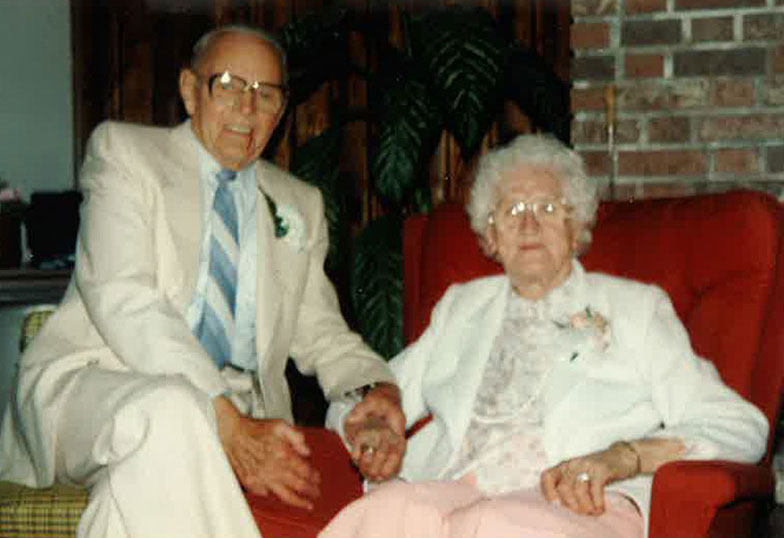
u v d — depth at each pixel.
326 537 2.08
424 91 3.55
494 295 2.50
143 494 2.09
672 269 2.55
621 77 3.60
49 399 2.40
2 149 4.30
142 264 2.47
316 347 2.75
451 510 2.06
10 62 4.30
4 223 3.97
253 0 4.24
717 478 1.92
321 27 3.72
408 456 2.44
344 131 4.18
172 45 4.29
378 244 3.47
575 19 3.63
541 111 3.60
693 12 3.54
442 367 2.49
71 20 4.32
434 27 3.48
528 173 2.38
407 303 2.87
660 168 3.58
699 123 3.54
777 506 3.44
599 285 2.42
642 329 2.32
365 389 2.55
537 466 2.24
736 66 3.51
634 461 2.05
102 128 2.63
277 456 2.22
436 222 2.83
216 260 2.62
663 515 1.95
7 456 2.55
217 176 2.66
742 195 2.49
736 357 2.38
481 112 3.43
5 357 3.94
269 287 2.66
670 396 2.24
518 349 2.36
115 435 2.13
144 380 2.22
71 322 2.55
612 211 2.71
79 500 2.25
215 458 2.13
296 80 3.99
